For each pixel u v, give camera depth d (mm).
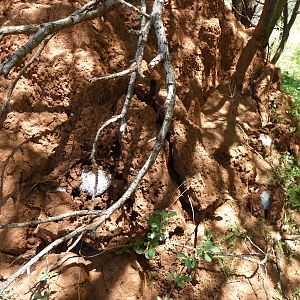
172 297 2664
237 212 3074
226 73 3869
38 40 1728
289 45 9898
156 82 2926
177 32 3389
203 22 3545
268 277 2906
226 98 3705
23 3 3119
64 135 2809
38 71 2859
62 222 2627
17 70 2912
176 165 2887
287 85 6180
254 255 2955
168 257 2707
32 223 2008
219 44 3703
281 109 3980
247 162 3277
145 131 2814
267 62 4117
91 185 2766
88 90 2812
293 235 3178
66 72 2836
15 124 2793
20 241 2611
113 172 2812
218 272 2795
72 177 2760
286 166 3500
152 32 3238
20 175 2693
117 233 2629
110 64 2955
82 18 2057
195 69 3461
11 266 2602
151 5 3297
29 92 2865
